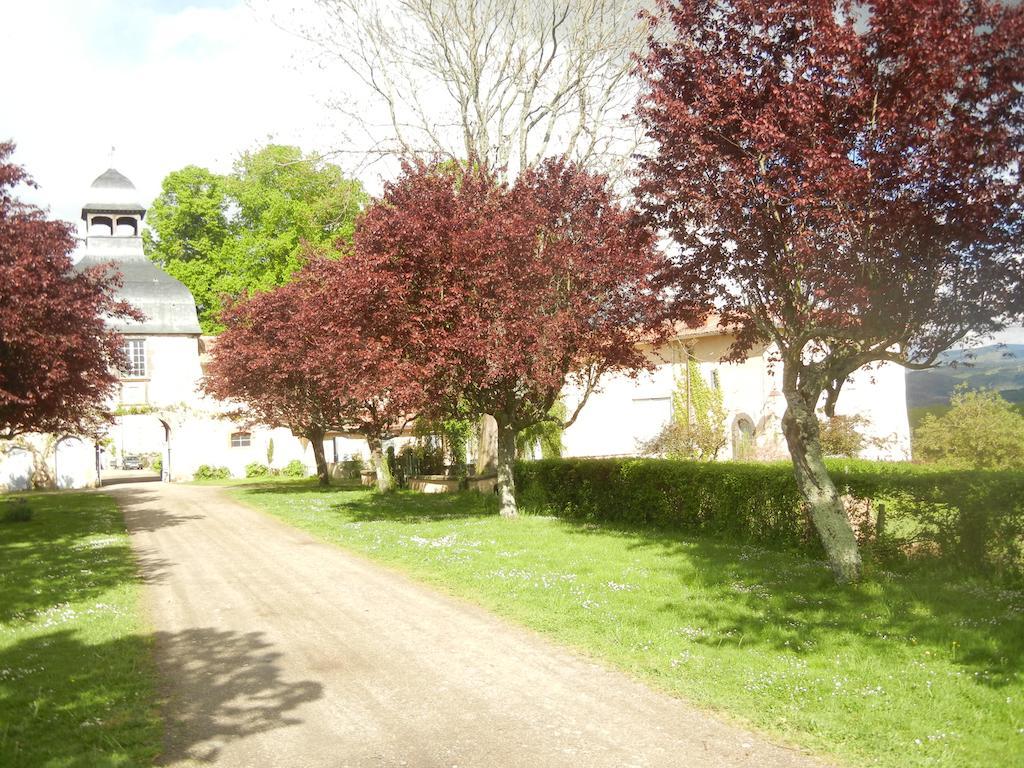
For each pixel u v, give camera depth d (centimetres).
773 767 452
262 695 589
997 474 913
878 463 1380
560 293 1547
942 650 636
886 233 803
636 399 3073
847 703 536
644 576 969
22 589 1013
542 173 1628
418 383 1434
